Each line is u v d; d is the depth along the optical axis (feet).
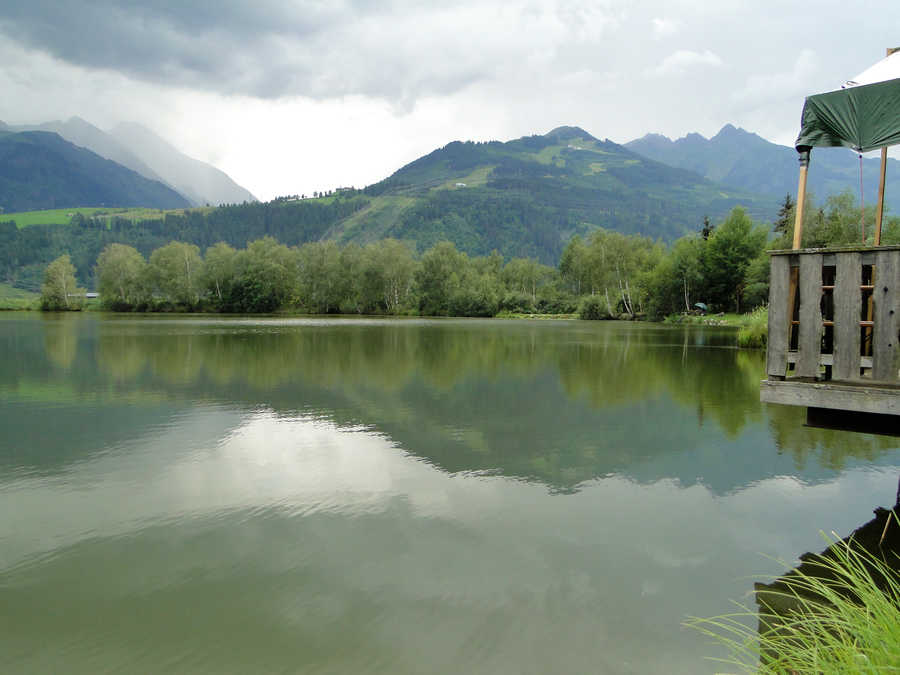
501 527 19.24
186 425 34.63
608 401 43.06
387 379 54.29
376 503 21.56
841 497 22.08
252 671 11.89
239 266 333.01
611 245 264.11
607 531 18.85
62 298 323.37
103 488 23.29
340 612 14.11
